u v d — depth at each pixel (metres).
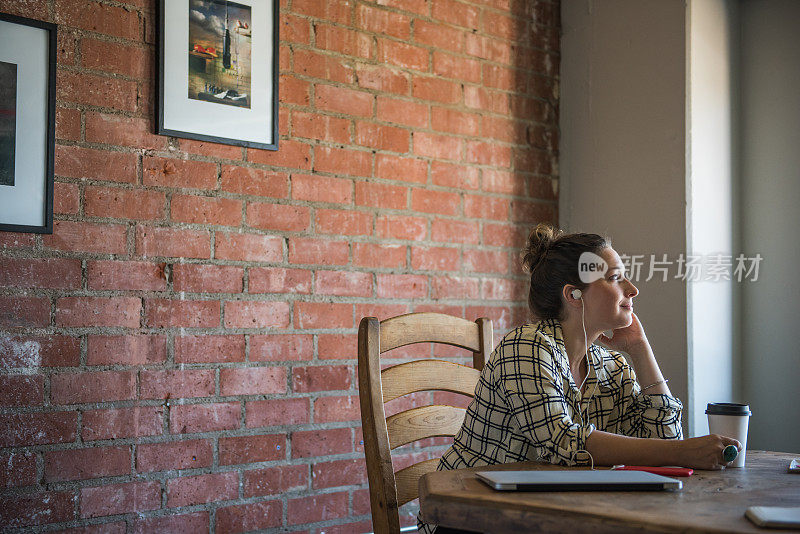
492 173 2.75
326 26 2.38
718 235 2.65
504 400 1.39
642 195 2.69
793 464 1.24
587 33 2.89
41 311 1.87
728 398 2.64
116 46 2.01
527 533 0.92
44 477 1.86
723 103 2.70
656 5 2.68
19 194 1.85
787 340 2.60
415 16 2.58
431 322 1.62
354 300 2.39
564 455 1.25
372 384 1.43
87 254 1.94
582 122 2.89
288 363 2.25
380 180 2.47
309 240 2.31
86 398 1.92
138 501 1.99
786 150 2.64
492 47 2.78
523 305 2.80
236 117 2.18
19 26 1.86
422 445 2.52
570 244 1.50
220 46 2.16
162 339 2.04
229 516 2.12
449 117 2.64
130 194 2.02
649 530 0.83
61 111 1.92
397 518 1.38
